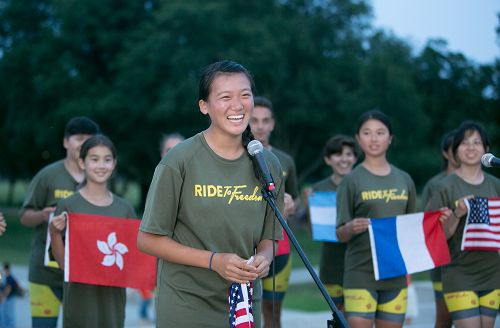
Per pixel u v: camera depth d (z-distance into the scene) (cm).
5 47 3603
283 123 3047
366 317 645
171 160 425
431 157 3020
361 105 2812
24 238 3534
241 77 428
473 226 645
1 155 3953
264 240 457
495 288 652
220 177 427
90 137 657
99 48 3234
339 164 836
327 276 805
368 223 632
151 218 425
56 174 732
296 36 2903
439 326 785
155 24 2917
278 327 804
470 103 3183
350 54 3089
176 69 2708
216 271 410
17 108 3347
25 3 3509
